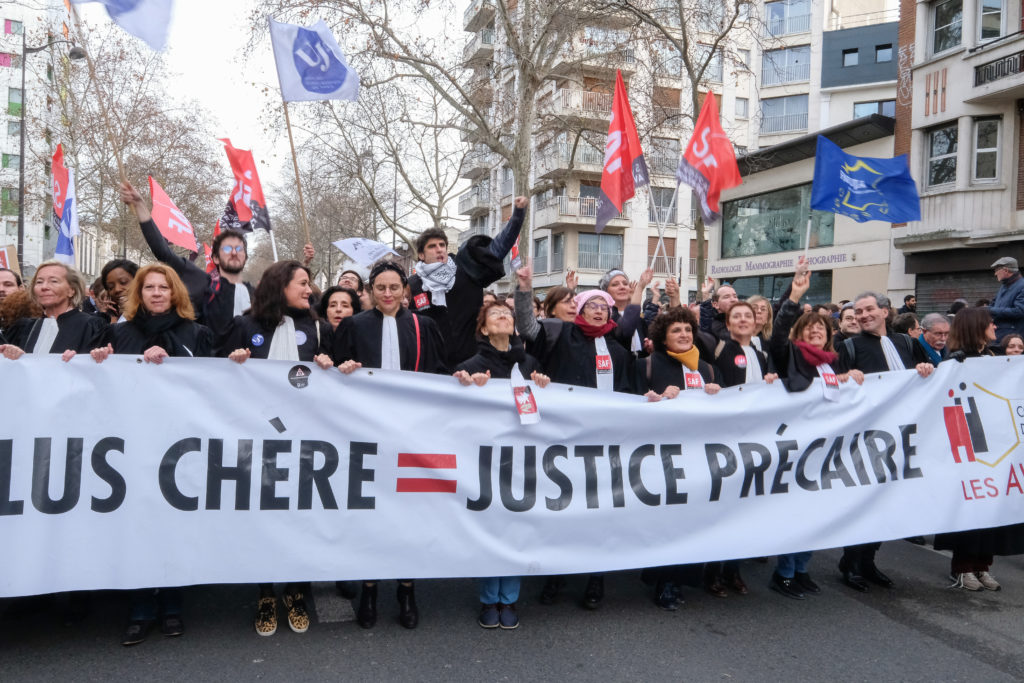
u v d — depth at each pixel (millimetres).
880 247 19469
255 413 3754
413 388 3945
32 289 4008
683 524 4211
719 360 4879
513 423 4035
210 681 3281
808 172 21938
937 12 17797
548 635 3908
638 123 20062
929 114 17703
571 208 31594
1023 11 15984
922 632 4062
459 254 5246
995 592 4770
